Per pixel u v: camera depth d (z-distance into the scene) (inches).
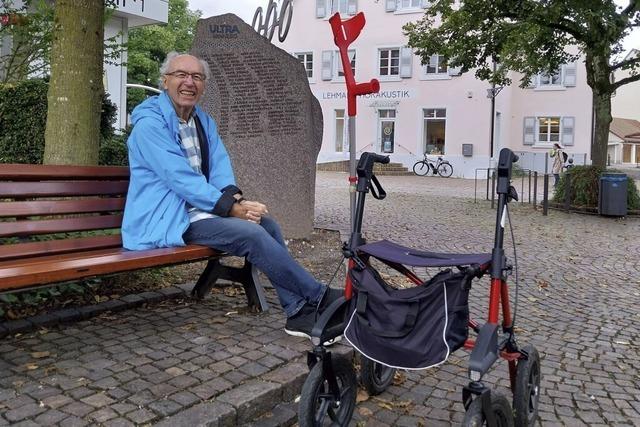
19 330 150.9
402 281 242.5
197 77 160.2
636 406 146.2
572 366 170.4
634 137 2571.4
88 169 162.1
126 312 171.9
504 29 585.6
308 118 298.7
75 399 116.3
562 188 571.8
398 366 104.5
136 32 1380.4
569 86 1310.3
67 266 129.8
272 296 192.1
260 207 158.4
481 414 97.2
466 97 1226.6
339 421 116.6
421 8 1238.3
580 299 240.8
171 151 155.5
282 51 292.7
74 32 194.4
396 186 898.1
